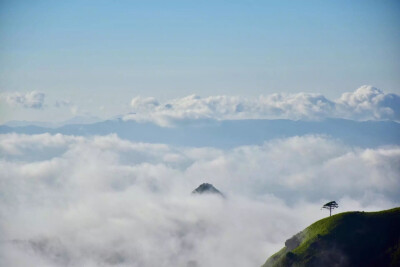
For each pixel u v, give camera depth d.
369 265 140.38
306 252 152.50
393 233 147.62
